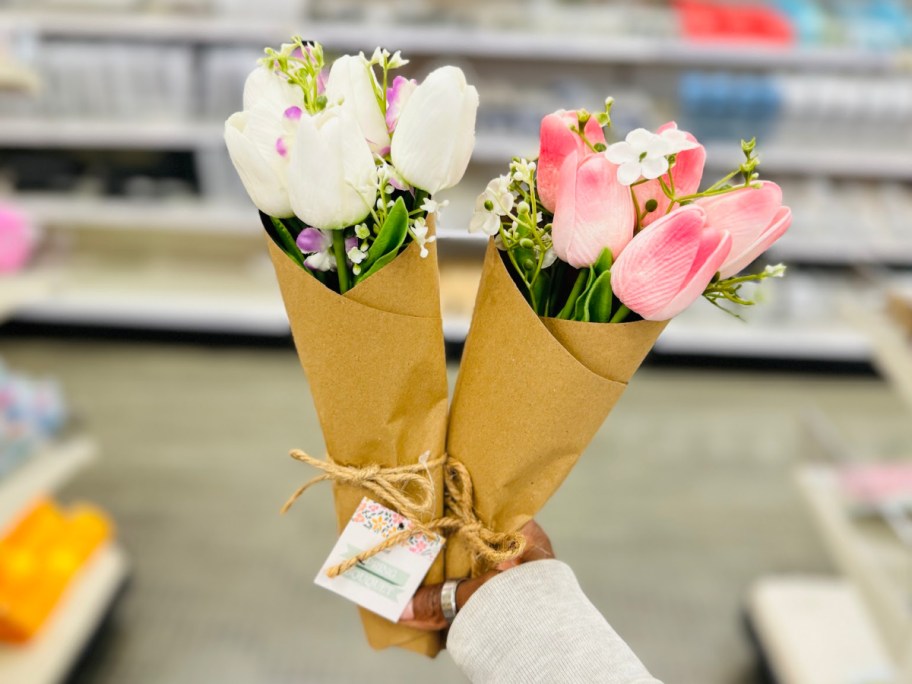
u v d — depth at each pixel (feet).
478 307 2.35
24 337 12.08
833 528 5.75
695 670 6.38
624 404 10.96
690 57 10.49
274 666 6.27
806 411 7.12
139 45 10.73
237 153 1.94
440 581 2.57
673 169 2.08
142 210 11.58
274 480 8.72
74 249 12.78
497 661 2.23
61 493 8.32
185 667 6.24
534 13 10.48
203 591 7.04
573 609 2.27
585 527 8.15
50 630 6.07
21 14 10.28
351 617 6.81
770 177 11.73
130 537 7.71
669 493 8.87
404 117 1.88
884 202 11.55
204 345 12.10
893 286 6.18
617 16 10.52
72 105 10.77
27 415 6.02
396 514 2.44
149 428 9.68
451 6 10.59
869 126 10.69
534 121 10.77
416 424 2.42
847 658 5.94
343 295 2.16
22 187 11.53
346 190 1.91
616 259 1.98
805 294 12.02
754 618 6.63
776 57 10.44
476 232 2.17
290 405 10.42
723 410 10.93
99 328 12.35
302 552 7.57
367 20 10.43
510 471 2.37
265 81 2.11
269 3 10.36
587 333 2.11
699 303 12.42
